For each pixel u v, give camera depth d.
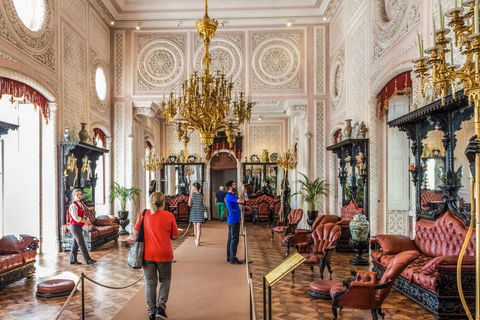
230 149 19.52
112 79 14.24
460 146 5.80
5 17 7.94
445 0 6.15
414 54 7.29
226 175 20.72
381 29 8.85
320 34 14.03
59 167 10.09
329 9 13.25
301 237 8.99
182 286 6.35
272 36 14.10
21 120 9.91
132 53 14.25
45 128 9.95
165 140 19.86
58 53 10.27
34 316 5.08
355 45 10.92
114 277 7.12
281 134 19.80
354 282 4.56
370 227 9.46
